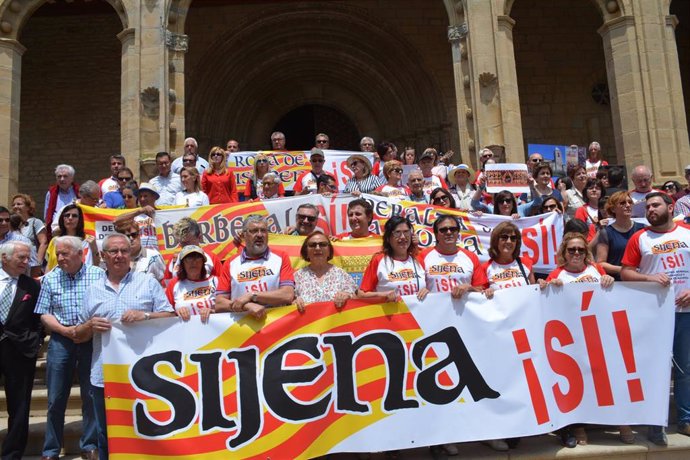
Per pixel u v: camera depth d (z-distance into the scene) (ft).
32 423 20.02
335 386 16.55
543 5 59.57
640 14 42.14
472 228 25.57
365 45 59.16
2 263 18.61
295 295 17.94
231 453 15.97
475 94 39.78
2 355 17.90
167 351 16.38
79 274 18.31
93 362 16.67
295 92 63.00
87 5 58.08
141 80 38.81
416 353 16.87
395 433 16.34
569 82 58.65
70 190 30.73
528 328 17.21
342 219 26.18
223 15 57.00
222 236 25.89
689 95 59.26
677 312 18.20
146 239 25.55
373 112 63.05
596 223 26.45
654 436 17.26
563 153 39.01
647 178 26.58
